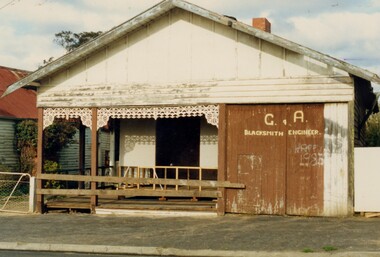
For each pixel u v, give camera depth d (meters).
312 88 14.23
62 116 16.72
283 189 14.56
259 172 14.78
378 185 13.84
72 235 12.22
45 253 10.74
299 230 12.20
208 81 15.18
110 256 10.42
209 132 18.67
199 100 15.23
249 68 14.82
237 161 14.95
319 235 11.50
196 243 11.00
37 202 16.52
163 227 13.16
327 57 13.48
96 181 16.05
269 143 14.73
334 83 14.05
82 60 16.50
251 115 14.90
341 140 14.06
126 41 16.05
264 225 13.05
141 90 15.83
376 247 10.08
